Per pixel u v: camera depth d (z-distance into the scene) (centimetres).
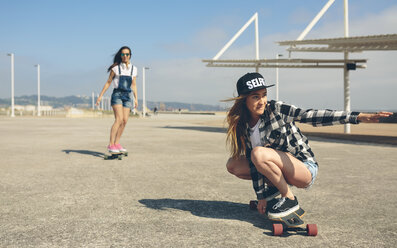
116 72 657
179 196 378
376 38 1017
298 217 262
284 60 1450
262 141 282
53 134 1277
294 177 274
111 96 668
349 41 1100
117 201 355
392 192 398
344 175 502
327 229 274
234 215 309
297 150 284
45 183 440
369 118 238
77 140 1040
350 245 240
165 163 610
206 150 802
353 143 991
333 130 1691
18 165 580
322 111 256
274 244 241
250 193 393
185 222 288
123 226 278
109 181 455
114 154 660
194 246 236
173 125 2103
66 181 453
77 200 358
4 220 292
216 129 1672
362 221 294
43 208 329
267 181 296
